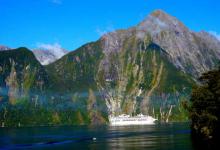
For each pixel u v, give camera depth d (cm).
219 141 15262
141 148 16638
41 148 19112
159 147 16600
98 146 18938
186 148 15475
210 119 15475
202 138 17325
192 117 18550
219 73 16850
